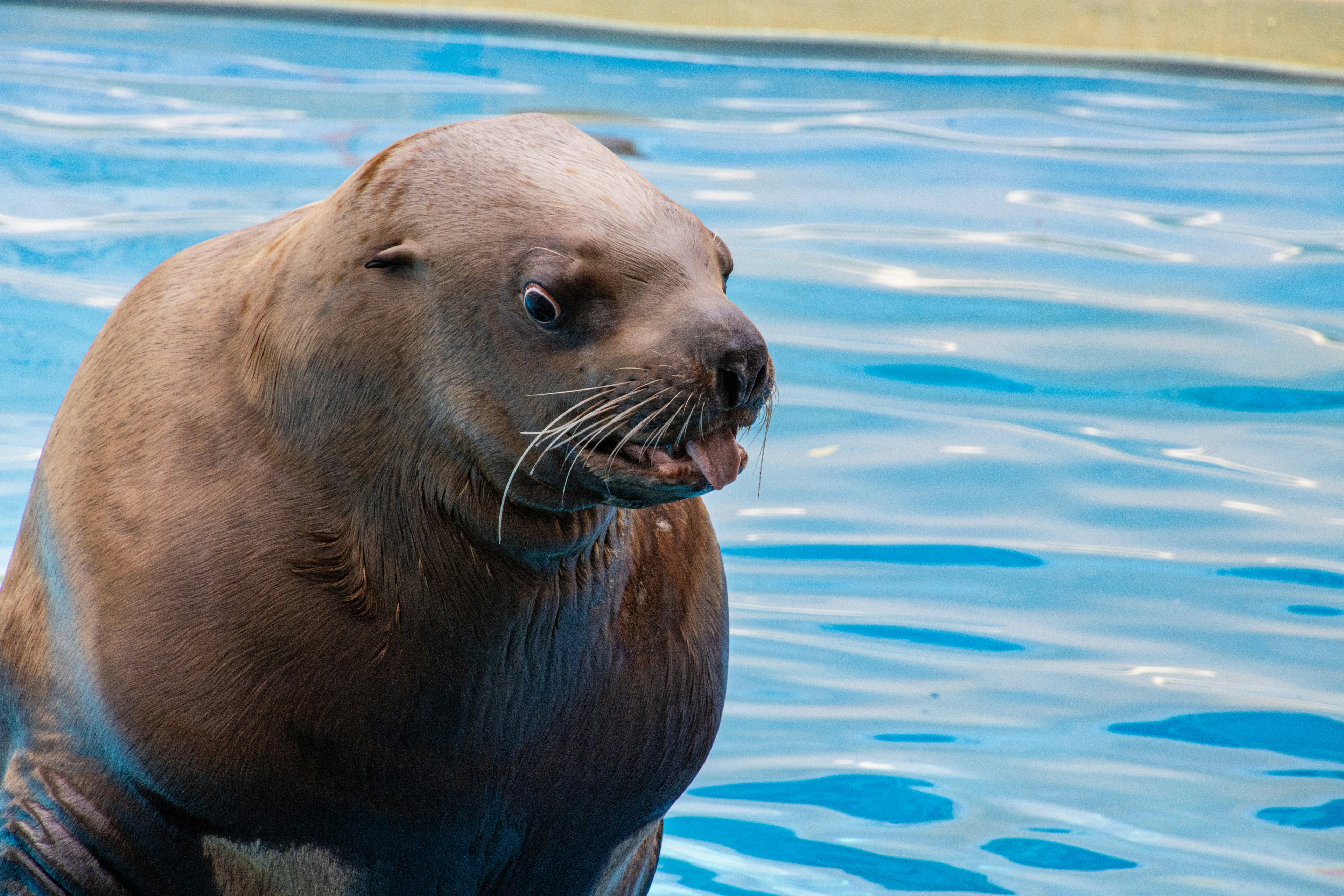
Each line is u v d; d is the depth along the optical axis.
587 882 13.08
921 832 15.96
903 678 18.53
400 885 11.98
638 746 12.53
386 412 11.12
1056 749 17.41
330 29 44.53
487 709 11.56
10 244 28.45
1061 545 21.25
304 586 11.15
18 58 40.28
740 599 19.95
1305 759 17.25
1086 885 15.15
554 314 10.59
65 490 11.91
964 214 32.31
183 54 41.56
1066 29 43.56
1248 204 33.16
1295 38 42.75
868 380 25.36
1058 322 27.36
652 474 10.46
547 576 11.52
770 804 16.48
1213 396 25.08
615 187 11.05
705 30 44.28
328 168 32.94
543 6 44.97
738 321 10.41
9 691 12.48
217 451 11.44
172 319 12.05
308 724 11.18
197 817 11.46
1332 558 20.98
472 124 11.49
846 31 44.09
